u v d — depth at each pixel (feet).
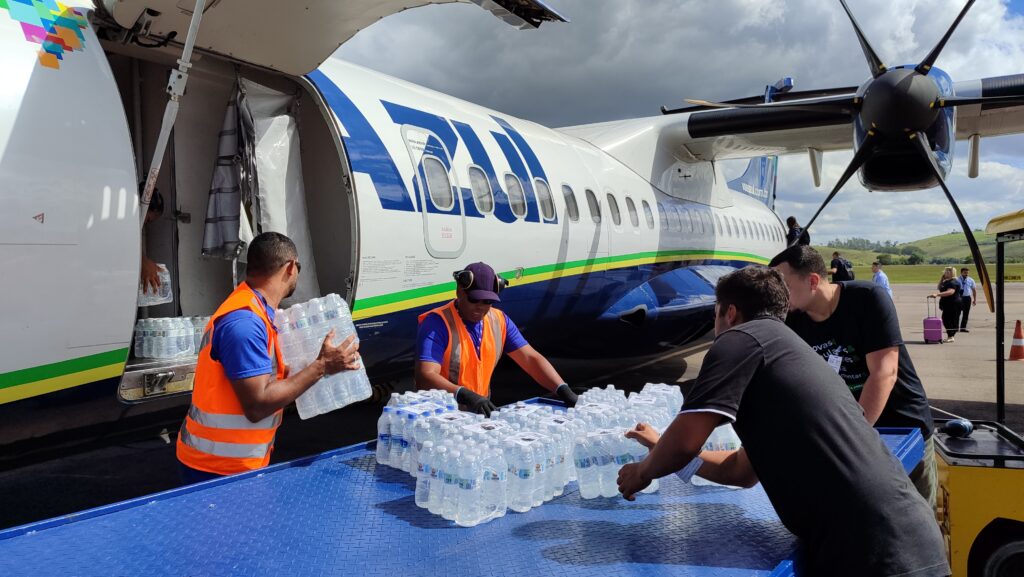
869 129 21.52
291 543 5.47
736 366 5.72
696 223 33.78
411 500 6.51
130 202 11.53
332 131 15.88
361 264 15.70
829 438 5.51
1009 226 13.16
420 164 17.87
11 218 10.10
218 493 6.66
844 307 9.70
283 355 8.54
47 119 10.68
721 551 5.41
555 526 5.91
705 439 5.65
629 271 27.66
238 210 15.05
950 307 47.62
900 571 5.24
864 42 21.62
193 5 12.08
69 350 10.78
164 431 13.05
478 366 10.28
